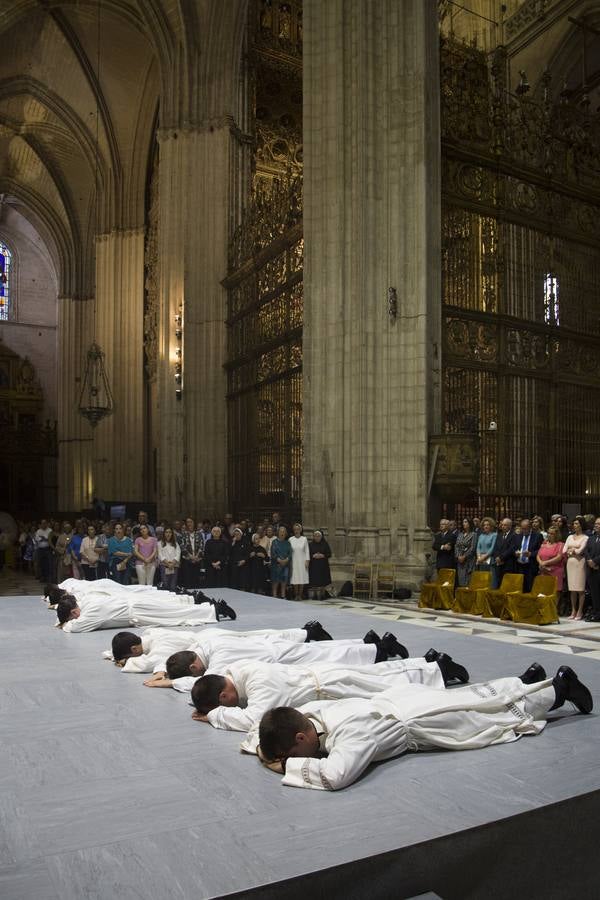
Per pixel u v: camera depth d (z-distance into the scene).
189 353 23.00
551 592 10.76
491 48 24.39
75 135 33.66
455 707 4.26
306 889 2.72
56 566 20.12
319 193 15.76
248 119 24.23
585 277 17.55
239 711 4.48
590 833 3.47
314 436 15.48
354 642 6.07
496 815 3.22
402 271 14.73
